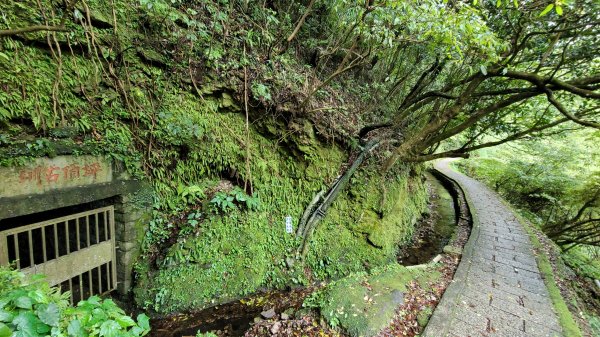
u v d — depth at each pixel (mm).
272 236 4711
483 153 16438
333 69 6617
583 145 10391
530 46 4875
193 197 4184
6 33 2160
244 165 4617
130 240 3730
